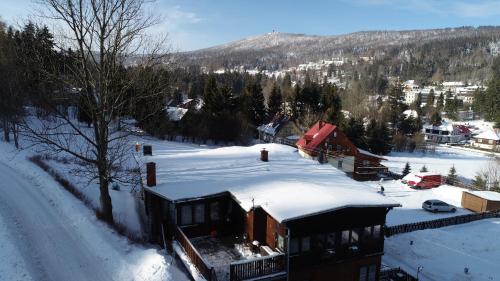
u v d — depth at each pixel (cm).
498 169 6056
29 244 2028
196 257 1809
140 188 3127
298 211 1891
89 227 2238
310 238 2012
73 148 4581
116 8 2173
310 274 2042
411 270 2745
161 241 2248
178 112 7294
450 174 6075
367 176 5656
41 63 2312
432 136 11650
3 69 4122
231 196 2181
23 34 3222
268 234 2119
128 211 2802
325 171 2722
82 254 1966
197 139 7219
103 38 2188
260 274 1867
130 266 1839
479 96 15375
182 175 2459
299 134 8031
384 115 9950
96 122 2330
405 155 8569
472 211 4162
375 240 2223
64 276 1761
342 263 2134
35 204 2600
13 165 3603
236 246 2177
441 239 3256
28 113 4741
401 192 4788
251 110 8238
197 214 2267
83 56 2178
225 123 7269
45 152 4244
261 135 8231
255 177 2450
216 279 1709
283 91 12294
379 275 2292
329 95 9256
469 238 3294
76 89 2405
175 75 3136
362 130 8069
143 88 2445
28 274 1739
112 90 2392
